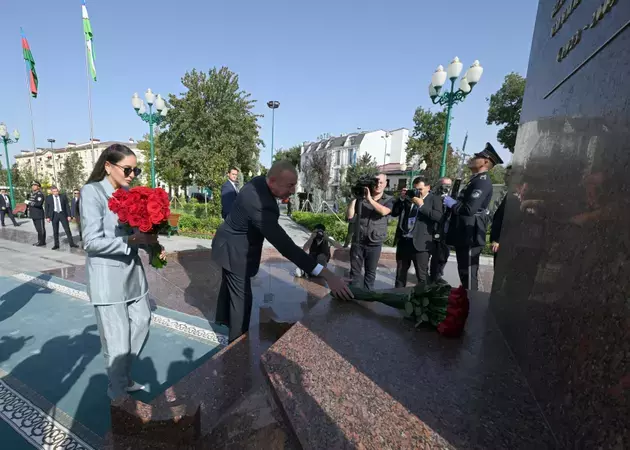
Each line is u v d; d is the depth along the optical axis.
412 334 1.72
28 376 2.55
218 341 3.18
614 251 0.86
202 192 33.31
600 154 0.99
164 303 4.18
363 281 4.37
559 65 1.42
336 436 0.99
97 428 2.01
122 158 2.08
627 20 0.90
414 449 0.92
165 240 9.75
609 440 0.77
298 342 1.60
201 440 1.41
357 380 1.26
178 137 22.91
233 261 2.43
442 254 4.91
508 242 1.88
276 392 1.25
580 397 0.90
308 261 2.26
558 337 1.10
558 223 1.24
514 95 25.12
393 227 12.03
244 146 23.88
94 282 2.00
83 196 1.98
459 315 1.67
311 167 28.88
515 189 1.89
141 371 2.64
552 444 0.95
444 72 8.53
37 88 16.53
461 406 1.11
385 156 41.75
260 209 2.23
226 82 22.39
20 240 9.45
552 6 1.61
